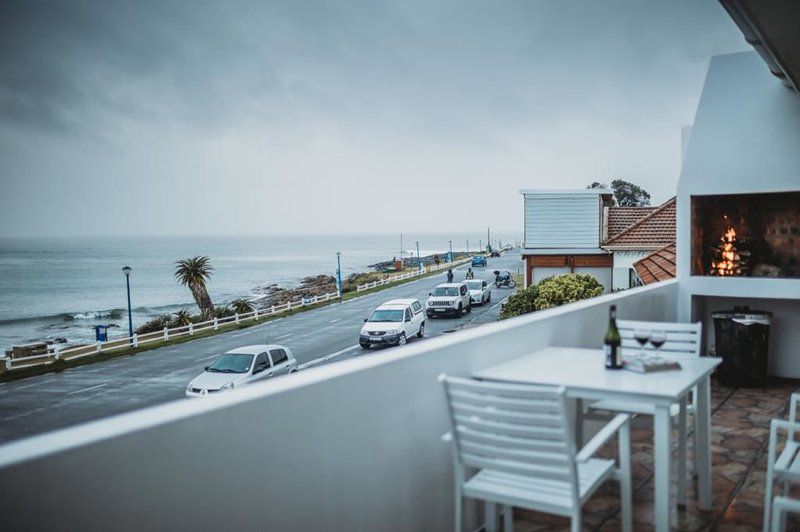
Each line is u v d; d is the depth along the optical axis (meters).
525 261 29.47
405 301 27.91
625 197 72.62
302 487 2.67
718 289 8.20
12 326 81.12
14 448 1.81
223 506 2.32
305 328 33.19
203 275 50.44
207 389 15.62
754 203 8.66
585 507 4.19
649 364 3.79
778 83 7.71
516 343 4.33
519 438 2.82
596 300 5.97
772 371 8.34
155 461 2.08
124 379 22.34
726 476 4.74
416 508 3.41
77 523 1.86
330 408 2.83
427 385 3.50
